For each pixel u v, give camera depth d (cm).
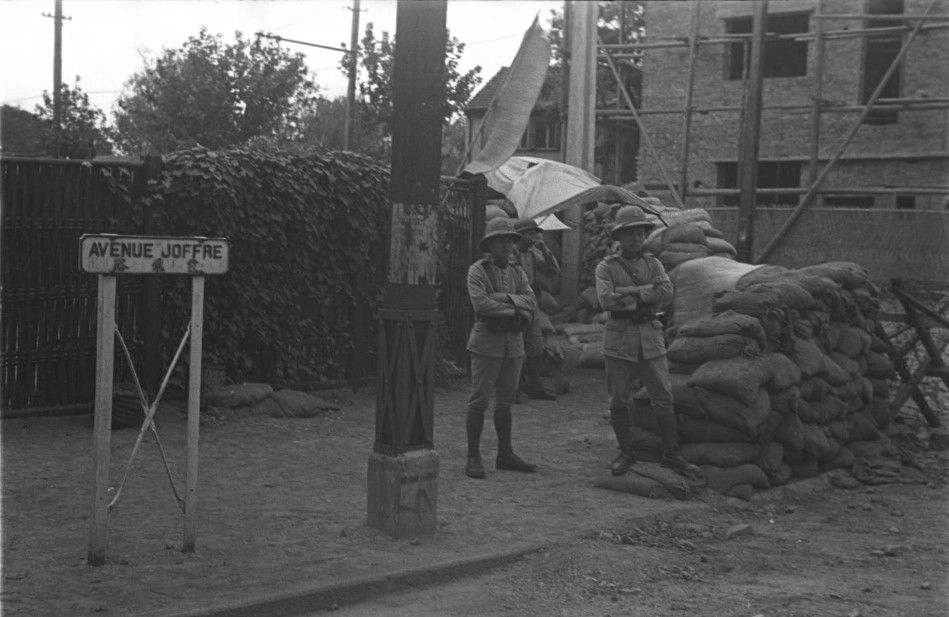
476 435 834
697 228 1451
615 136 2789
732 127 2508
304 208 1126
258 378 1124
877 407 1034
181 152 1065
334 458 886
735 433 809
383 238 1217
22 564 564
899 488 886
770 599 552
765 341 834
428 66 651
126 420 943
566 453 942
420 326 656
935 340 1186
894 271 1902
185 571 561
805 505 818
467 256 1337
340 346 1200
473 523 689
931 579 600
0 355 933
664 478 784
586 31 1747
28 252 942
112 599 511
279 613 516
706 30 2570
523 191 1463
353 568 576
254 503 725
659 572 605
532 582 582
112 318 563
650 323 804
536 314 1191
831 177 2511
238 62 3388
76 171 966
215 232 1058
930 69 2412
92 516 564
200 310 594
